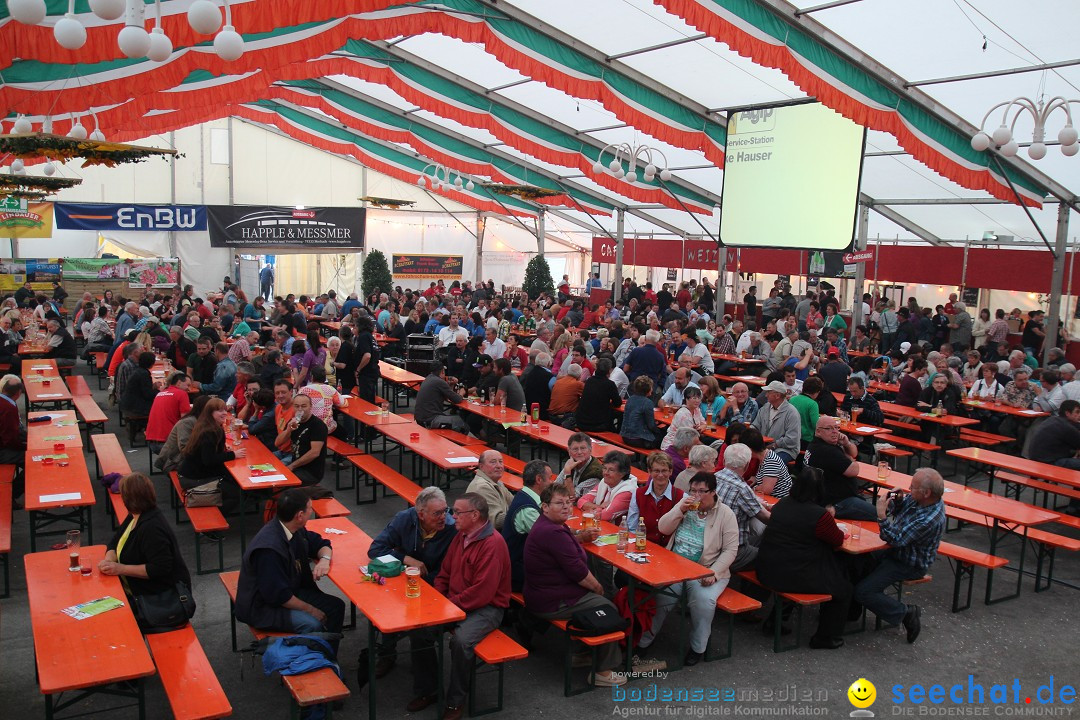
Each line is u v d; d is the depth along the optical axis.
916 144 12.77
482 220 30.91
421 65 16.53
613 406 10.98
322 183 28.50
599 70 14.06
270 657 4.89
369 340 12.98
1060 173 14.20
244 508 7.84
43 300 20.17
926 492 6.25
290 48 10.82
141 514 5.43
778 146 14.78
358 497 9.37
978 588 7.59
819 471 6.28
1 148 9.65
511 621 6.27
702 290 23.61
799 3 10.73
